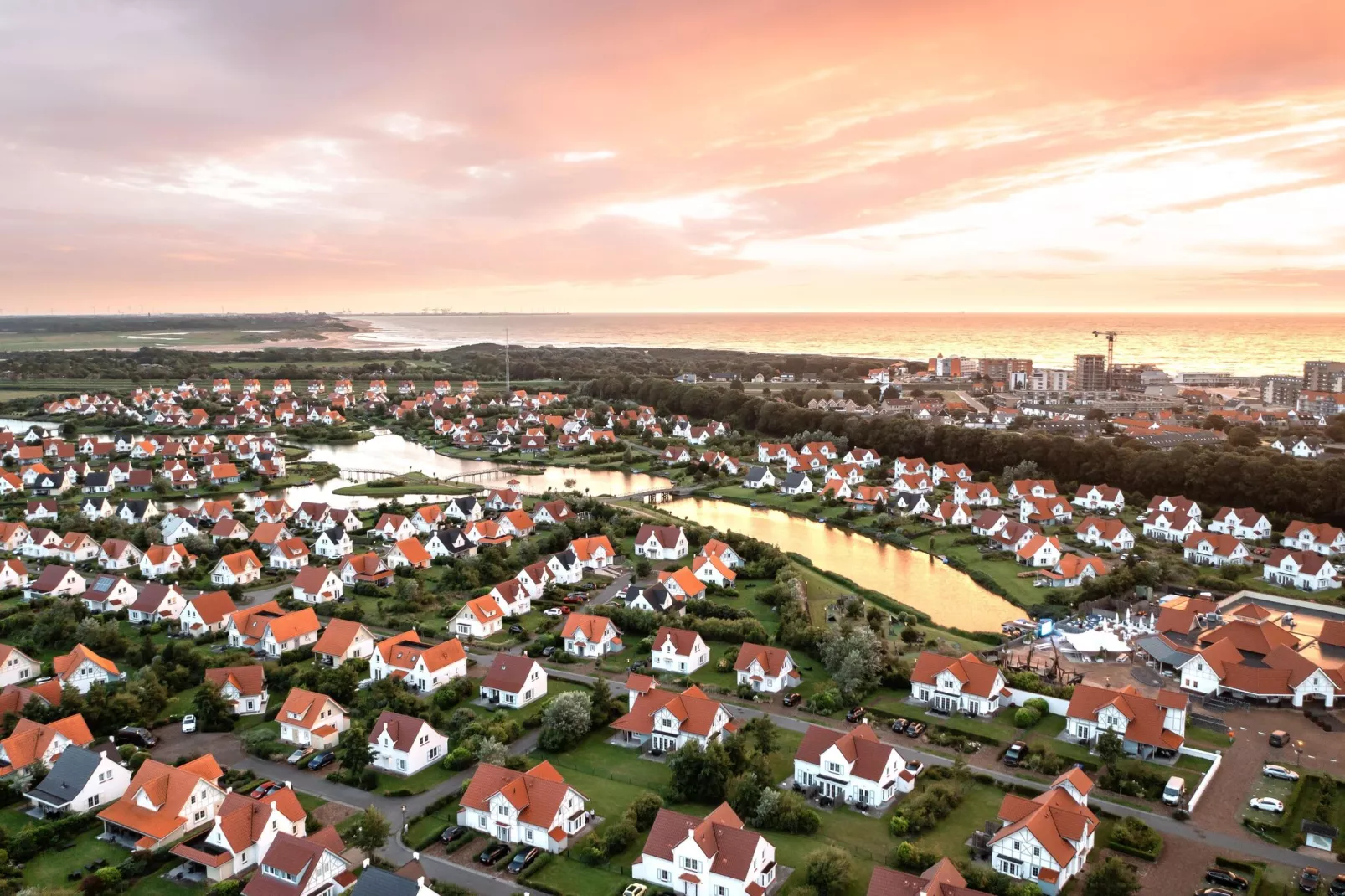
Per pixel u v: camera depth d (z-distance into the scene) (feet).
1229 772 335.26
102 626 463.42
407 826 304.09
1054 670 418.72
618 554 637.30
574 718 360.69
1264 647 424.87
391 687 398.42
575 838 295.69
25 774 329.52
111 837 304.30
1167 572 565.94
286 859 265.95
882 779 313.94
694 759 318.65
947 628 501.15
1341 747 354.95
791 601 504.84
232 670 402.93
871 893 245.86
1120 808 310.86
